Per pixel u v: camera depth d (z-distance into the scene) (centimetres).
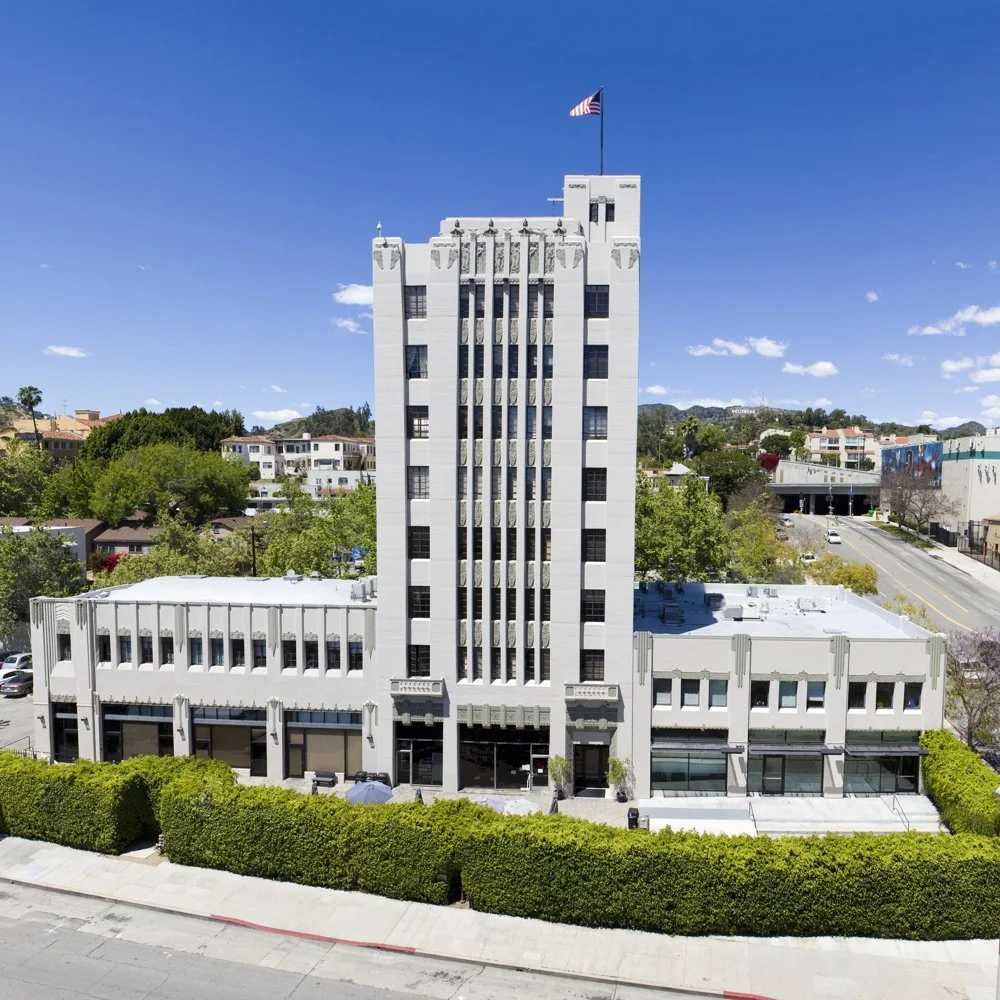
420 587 4619
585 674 4569
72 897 3412
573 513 4456
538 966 2916
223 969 2903
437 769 4709
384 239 4462
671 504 7819
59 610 4988
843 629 4869
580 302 4381
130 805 3806
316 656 4781
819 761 4428
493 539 4566
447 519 4550
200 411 18450
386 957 2992
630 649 4484
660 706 4522
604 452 4478
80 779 3803
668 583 6138
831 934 3102
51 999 2709
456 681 4603
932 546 13438
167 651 4912
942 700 4381
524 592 4528
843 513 19250
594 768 4616
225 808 3572
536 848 3200
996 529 11994
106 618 4944
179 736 4900
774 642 4419
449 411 4509
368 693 4706
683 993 2786
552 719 4541
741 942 3069
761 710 4466
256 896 3400
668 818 3906
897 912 3045
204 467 12888
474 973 2898
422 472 4581
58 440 19112
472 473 4525
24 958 2955
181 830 3638
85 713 4972
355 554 7700
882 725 4416
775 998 2736
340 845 3419
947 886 3028
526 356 4450
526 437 4494
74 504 12650
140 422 15575
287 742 4834
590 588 4541
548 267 4419
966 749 4119
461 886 3403
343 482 17512
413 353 4556
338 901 3362
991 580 10931
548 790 4603
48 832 3841
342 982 2833
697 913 3091
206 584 5712
